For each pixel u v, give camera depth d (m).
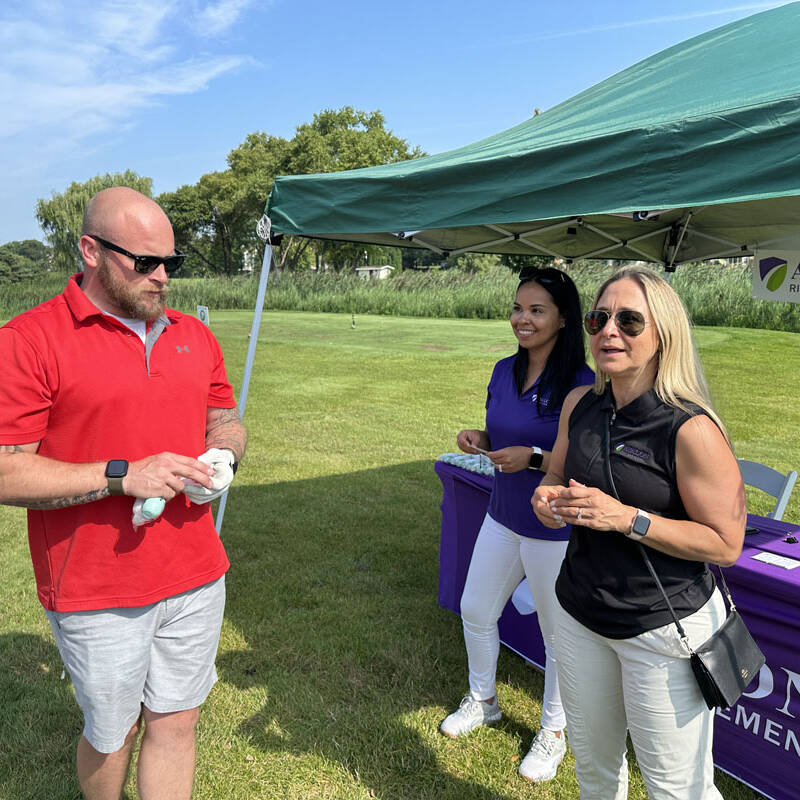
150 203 1.68
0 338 1.54
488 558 2.41
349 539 4.75
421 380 11.73
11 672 3.02
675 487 1.47
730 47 2.89
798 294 3.47
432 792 2.30
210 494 1.71
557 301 2.20
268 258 3.18
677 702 1.50
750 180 1.74
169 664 1.85
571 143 2.05
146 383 1.71
